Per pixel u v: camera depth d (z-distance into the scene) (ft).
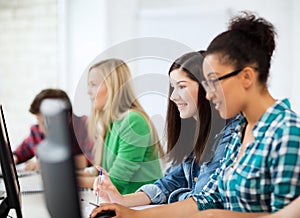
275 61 12.77
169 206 4.81
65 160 2.92
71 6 13.76
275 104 3.96
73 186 2.96
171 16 13.28
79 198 2.99
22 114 14.21
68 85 13.84
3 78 14.37
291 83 12.67
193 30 13.12
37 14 13.98
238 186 3.97
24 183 7.13
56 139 2.90
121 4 13.56
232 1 13.28
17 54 14.24
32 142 9.71
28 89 14.16
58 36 13.84
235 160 4.33
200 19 13.05
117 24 13.56
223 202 4.53
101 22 13.47
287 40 12.73
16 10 14.17
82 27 13.69
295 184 3.60
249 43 3.95
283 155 3.65
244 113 4.12
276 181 3.65
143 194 5.54
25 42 14.14
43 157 2.94
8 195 4.07
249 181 3.88
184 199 5.08
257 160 3.84
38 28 13.99
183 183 5.57
